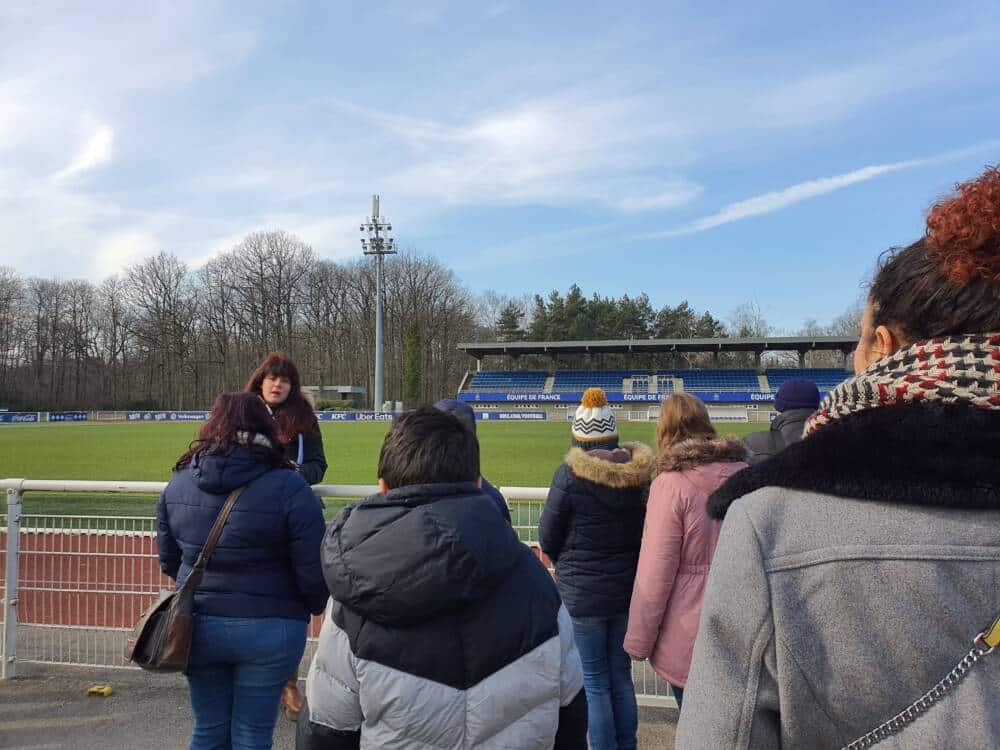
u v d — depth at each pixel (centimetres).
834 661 95
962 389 93
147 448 2445
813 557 98
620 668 335
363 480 1552
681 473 279
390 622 159
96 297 7162
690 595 274
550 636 172
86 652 457
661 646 278
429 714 158
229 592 259
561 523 331
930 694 91
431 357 7400
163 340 6925
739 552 105
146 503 1036
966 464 90
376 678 161
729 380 5434
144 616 256
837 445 99
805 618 98
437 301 7475
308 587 269
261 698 265
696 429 304
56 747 347
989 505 90
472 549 156
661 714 395
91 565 461
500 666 162
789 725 100
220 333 7125
